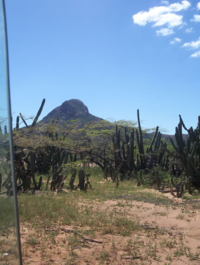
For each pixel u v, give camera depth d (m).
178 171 14.04
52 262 4.34
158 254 4.91
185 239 5.77
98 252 4.85
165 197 10.15
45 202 8.24
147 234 6.00
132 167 15.99
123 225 6.51
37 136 10.54
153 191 11.58
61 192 10.86
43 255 4.59
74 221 6.65
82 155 18.17
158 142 16.81
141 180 13.38
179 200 9.67
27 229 5.87
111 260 4.55
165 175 13.45
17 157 10.87
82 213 7.26
